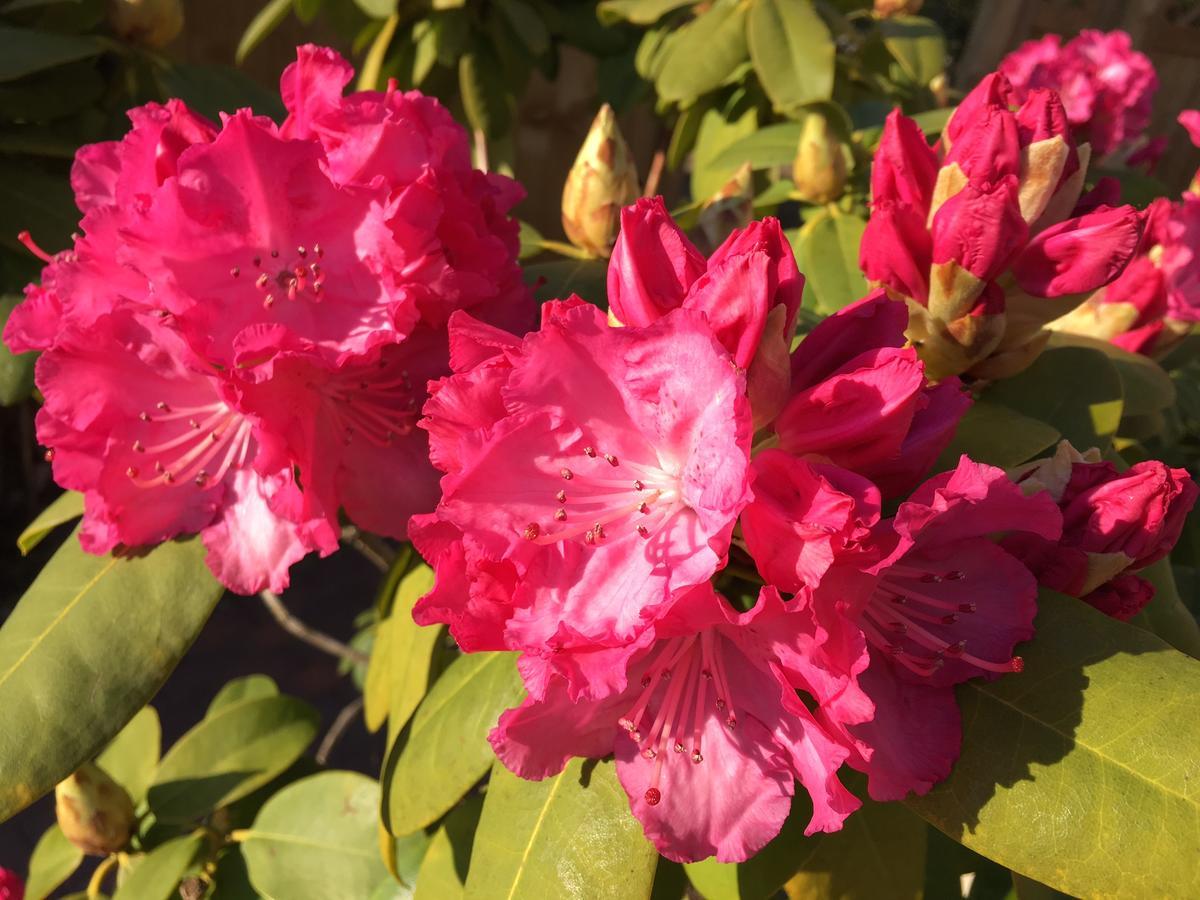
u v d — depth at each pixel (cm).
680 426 21
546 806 25
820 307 43
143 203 26
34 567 101
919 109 62
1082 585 24
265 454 27
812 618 19
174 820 41
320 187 26
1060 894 28
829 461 21
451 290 27
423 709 29
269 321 26
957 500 20
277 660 93
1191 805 21
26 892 42
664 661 22
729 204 36
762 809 22
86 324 27
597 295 36
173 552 30
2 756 27
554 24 63
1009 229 25
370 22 60
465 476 21
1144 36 101
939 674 22
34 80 43
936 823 22
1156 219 34
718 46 51
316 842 39
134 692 28
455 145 29
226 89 47
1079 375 32
